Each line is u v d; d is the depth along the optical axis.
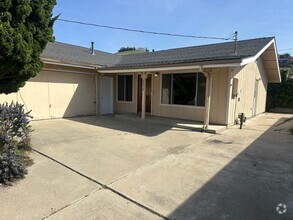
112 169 3.85
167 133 7.07
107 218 2.39
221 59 6.57
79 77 10.40
